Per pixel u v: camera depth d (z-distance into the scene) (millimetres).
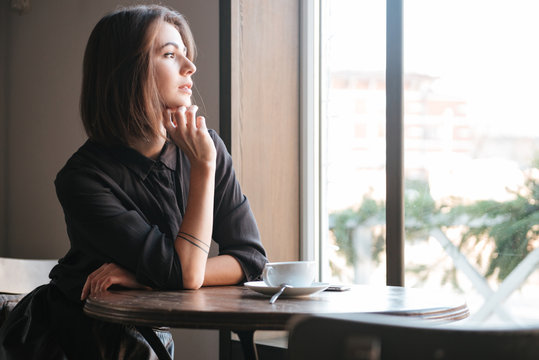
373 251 3572
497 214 3246
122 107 1437
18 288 2441
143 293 1229
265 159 2641
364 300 1103
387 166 2262
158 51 1461
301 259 2707
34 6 3670
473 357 535
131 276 1305
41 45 3627
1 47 3871
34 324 1353
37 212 3639
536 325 562
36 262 2537
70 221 1415
